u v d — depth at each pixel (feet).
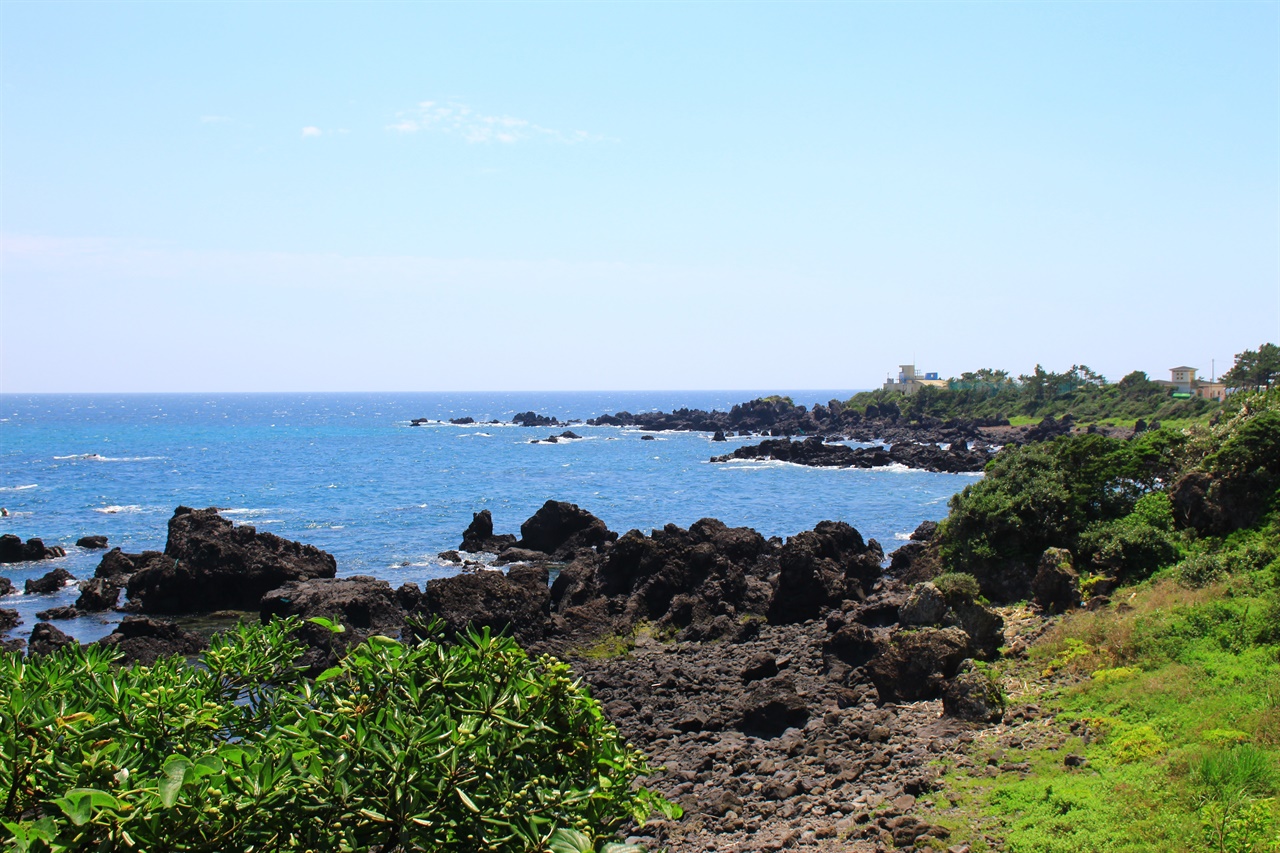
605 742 28.09
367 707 25.98
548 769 26.63
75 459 470.39
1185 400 534.78
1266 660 71.15
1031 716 73.26
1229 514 112.98
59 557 206.28
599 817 25.73
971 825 55.26
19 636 140.97
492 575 133.28
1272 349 515.50
